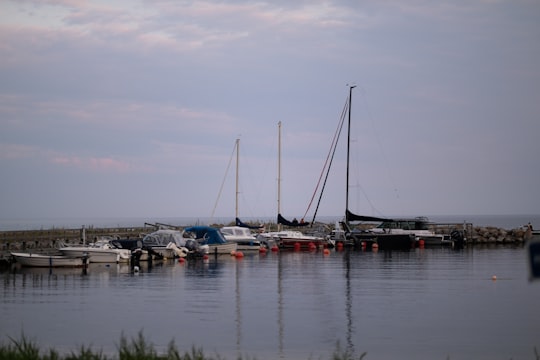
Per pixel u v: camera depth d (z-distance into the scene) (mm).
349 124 82625
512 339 25281
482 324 28000
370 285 40656
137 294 36406
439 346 24141
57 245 62688
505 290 38312
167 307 32031
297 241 76312
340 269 51344
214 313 30469
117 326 27391
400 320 28844
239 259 61969
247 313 30422
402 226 80875
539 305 32750
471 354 23062
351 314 30219
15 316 29516
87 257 51281
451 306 32469
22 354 16453
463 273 47906
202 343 24453
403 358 22516
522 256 64375
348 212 80125
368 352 23250
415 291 37906
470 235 88625
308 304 33094
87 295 35938
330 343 24594
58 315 29828
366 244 77812
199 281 42812
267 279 44000
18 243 61344
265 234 76688
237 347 23875
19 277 44531
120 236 79250
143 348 18547
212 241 66750
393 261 59156
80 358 17578
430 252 71375
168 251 59188
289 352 23188
